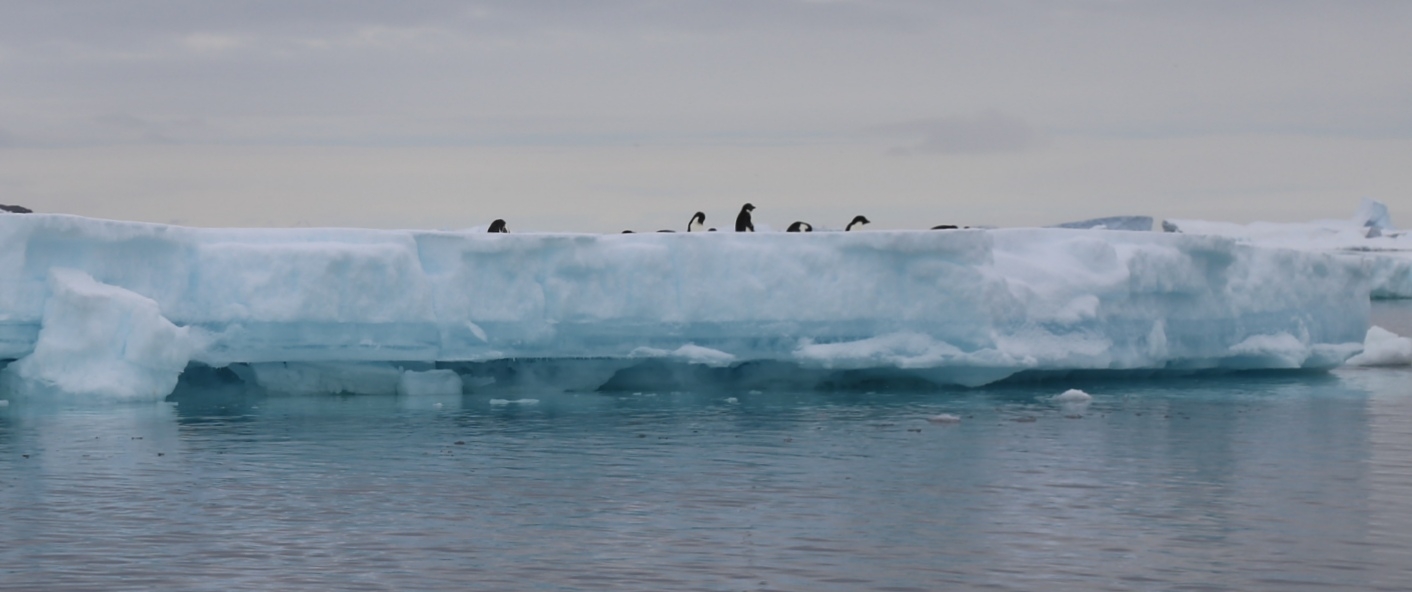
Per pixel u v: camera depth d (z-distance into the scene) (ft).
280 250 67.72
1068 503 41.96
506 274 70.33
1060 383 78.54
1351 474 46.80
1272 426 58.80
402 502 42.24
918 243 71.36
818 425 59.11
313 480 45.80
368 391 72.13
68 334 65.26
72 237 65.62
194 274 68.13
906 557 35.42
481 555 35.78
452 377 72.38
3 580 33.40
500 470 47.70
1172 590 32.53
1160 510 40.88
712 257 71.82
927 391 73.82
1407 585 32.83
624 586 32.94
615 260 71.46
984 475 46.62
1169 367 81.61
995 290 71.36
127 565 34.78
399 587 32.89
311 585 33.06
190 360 69.00
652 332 71.77
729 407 65.92
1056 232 76.95
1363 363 93.15
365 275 67.92
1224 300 80.38
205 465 48.65
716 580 33.42
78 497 42.96
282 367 71.87
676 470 47.67
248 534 38.04
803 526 38.91
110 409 64.03
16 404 65.41
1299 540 37.11
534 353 71.15
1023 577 33.60
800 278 71.82
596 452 51.55
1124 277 74.18
